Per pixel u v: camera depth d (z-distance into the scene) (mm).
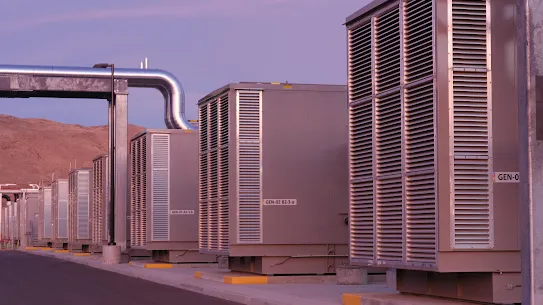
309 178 29734
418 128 18109
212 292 25922
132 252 52812
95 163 65000
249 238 29375
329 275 29562
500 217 17312
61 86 50094
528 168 13078
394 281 25625
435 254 17234
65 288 29703
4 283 32906
